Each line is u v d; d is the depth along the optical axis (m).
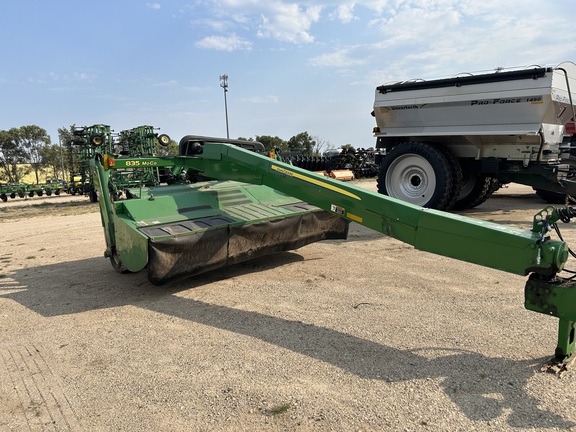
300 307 4.00
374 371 2.80
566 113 7.53
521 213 8.84
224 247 4.60
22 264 6.38
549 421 2.23
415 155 8.30
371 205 3.35
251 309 4.01
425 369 2.79
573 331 2.75
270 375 2.80
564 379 2.59
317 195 3.74
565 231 6.73
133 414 2.45
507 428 2.19
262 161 4.21
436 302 3.97
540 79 6.83
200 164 4.93
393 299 4.10
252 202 5.39
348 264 5.40
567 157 7.82
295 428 2.26
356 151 24.31
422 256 5.61
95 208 15.07
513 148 7.61
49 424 2.40
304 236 5.46
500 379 2.63
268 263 5.58
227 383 2.72
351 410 2.39
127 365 3.03
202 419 2.38
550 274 2.56
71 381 2.85
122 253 4.43
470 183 9.48
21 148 60.88
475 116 7.62
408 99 8.37
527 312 3.64
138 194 4.85
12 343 3.50
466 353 2.98
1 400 2.67
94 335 3.57
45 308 4.31
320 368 2.87
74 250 7.20
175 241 4.12
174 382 2.77
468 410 2.35
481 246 2.78
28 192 25.20
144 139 16.36
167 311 4.05
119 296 4.55
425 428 2.22
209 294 4.48
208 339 3.39
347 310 3.88
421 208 3.10
